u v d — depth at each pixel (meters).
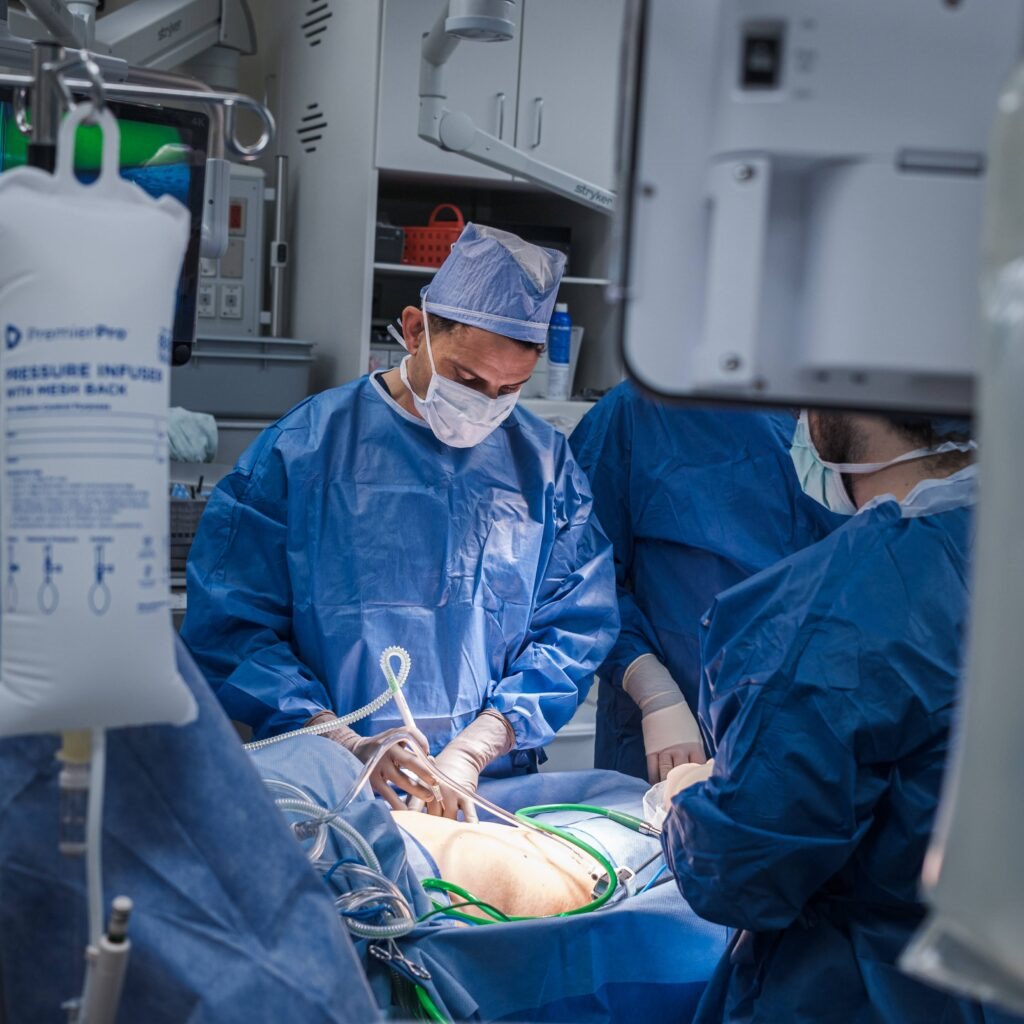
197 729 0.82
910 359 0.67
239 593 1.89
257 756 1.54
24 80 1.04
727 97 0.68
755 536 2.11
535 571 2.03
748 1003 1.35
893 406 0.70
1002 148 0.55
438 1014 1.21
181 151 1.31
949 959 0.56
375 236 3.27
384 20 3.16
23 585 0.69
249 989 0.78
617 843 1.64
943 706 1.17
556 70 3.32
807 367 0.69
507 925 1.33
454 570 1.95
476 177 3.33
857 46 0.67
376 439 1.96
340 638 1.88
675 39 0.69
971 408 0.70
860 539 1.25
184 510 2.67
